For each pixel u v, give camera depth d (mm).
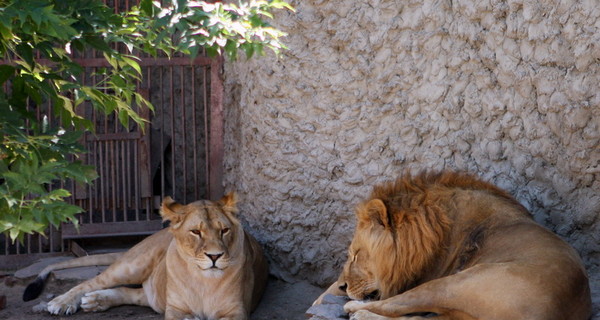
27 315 6359
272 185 6973
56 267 6898
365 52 6215
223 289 5828
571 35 4867
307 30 6566
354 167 6355
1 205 3842
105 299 6445
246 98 7250
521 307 3691
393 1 6027
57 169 3930
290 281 6906
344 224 6469
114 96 5020
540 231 4137
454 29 5668
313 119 6617
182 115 7926
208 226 5633
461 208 4492
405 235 4473
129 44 4789
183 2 4508
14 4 3783
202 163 8727
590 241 4969
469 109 5609
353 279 4664
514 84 5281
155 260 6551
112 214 8430
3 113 4293
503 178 5410
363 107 6281
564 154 5020
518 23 5199
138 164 8117
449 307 3891
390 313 4012
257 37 6559
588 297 3922
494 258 4113
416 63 5922
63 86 4727
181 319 5844
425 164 5902
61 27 3912
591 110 4793
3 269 7773
